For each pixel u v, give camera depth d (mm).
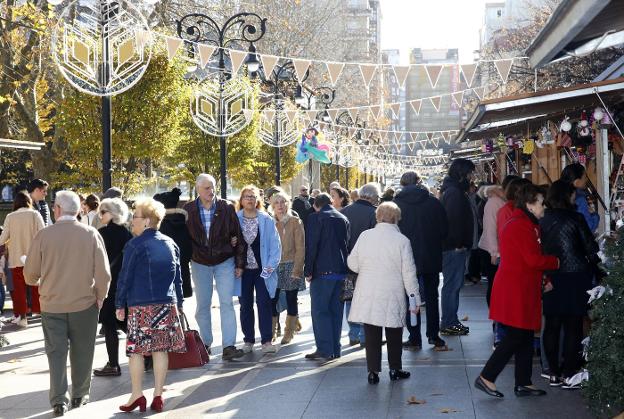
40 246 7828
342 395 8297
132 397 7906
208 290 10594
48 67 27406
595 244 8086
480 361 9727
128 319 7898
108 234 9500
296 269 11305
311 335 12328
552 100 11336
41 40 24156
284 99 31391
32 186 14180
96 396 8609
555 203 8266
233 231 10492
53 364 7855
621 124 13211
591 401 6793
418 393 8281
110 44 12898
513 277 7828
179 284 8195
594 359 6719
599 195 13148
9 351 11469
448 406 7723
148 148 22812
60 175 24578
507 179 10664
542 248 8219
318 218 10195
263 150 37844
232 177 36656
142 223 8039
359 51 73375
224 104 20953
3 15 23328
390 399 8062
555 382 8398
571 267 8102
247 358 10508
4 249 13508
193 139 31312
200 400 8289
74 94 22625
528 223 7820
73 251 7859
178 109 23391
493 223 10578
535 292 7863
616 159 13547
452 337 11391
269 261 10680
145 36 13047
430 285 10516
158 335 7855
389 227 8805
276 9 48000
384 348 11102
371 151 57750
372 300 8695
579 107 13164
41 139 26625
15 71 23641
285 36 47406
